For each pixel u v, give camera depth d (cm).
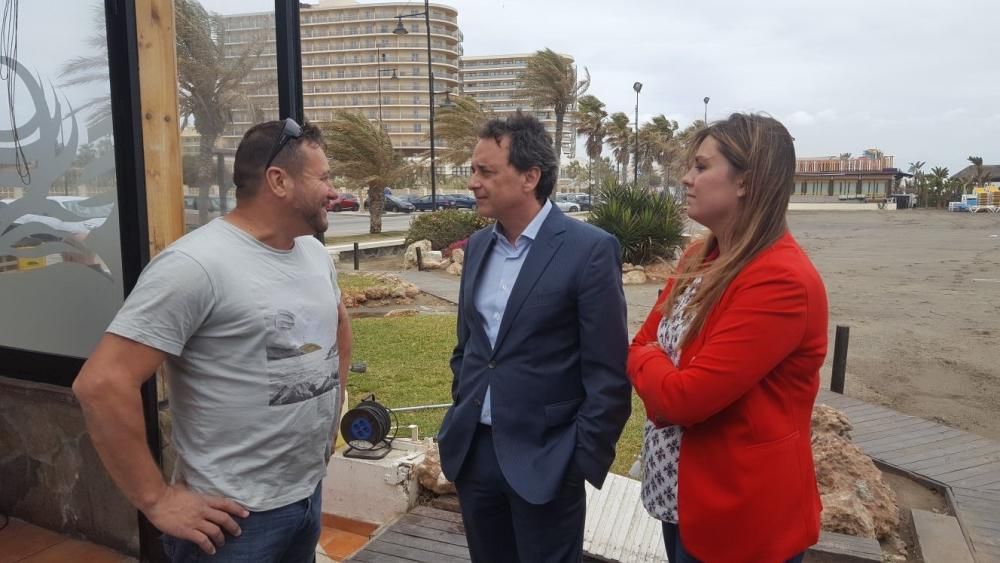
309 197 178
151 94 285
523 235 209
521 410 206
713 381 162
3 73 327
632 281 1518
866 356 888
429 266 1736
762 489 166
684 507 177
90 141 303
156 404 295
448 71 11300
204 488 171
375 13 10944
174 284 160
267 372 173
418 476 367
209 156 336
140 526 311
